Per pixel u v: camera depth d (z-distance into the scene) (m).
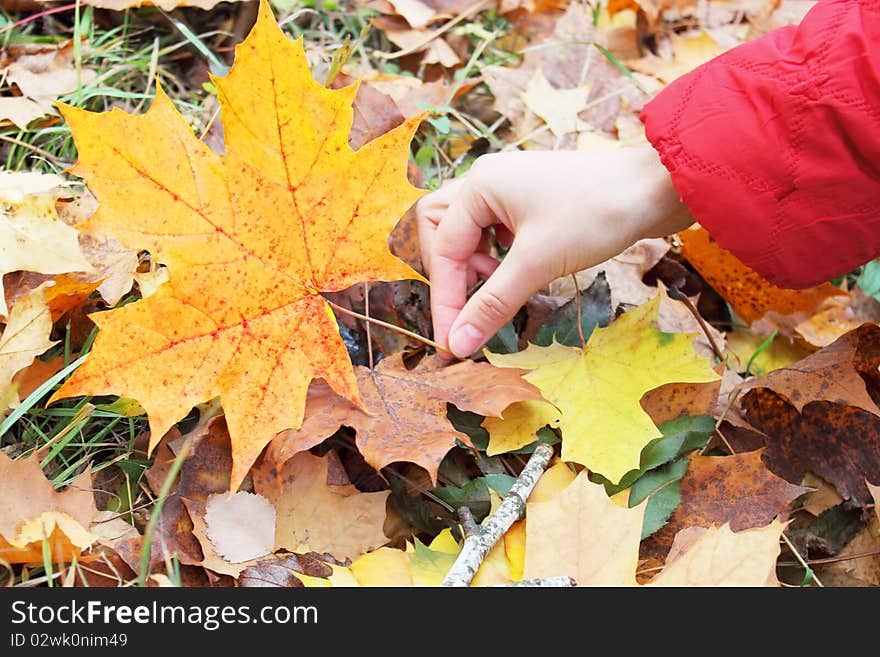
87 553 0.66
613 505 0.66
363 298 0.75
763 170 0.69
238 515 0.67
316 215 0.66
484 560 0.67
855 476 0.74
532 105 0.91
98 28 0.90
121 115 0.63
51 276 0.72
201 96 0.88
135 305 0.64
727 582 0.65
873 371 0.76
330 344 0.67
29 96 0.82
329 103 0.65
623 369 0.72
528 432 0.71
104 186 0.64
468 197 0.73
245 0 0.91
